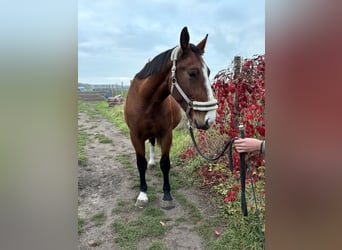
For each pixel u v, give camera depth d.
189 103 1.93
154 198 2.64
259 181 2.06
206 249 1.84
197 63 1.89
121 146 4.95
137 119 2.37
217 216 2.21
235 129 2.25
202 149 3.21
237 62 2.41
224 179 2.59
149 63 2.26
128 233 2.06
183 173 3.24
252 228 1.87
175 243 1.93
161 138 2.49
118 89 17.61
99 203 2.60
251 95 2.14
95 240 2.00
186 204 2.47
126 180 3.18
